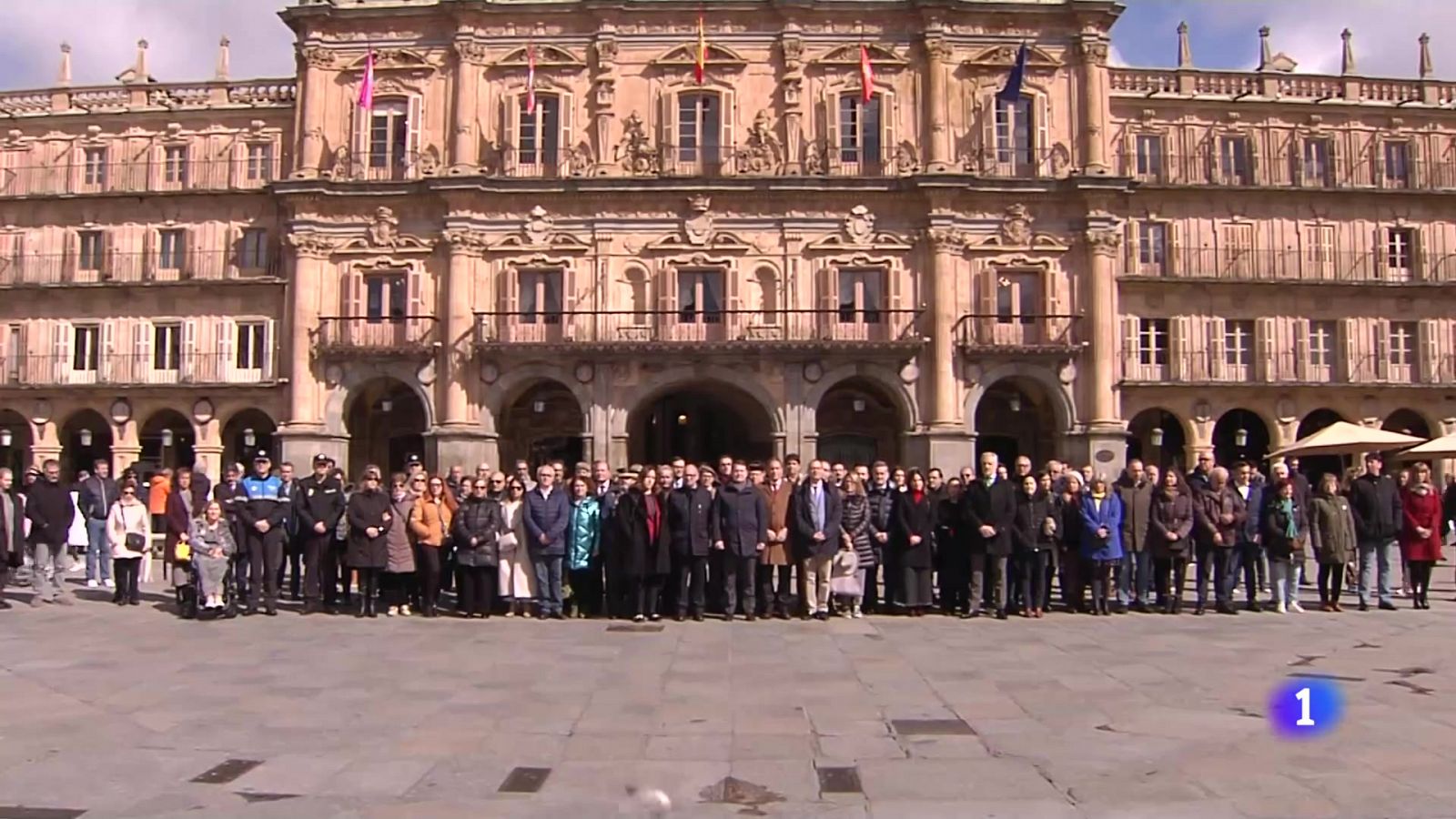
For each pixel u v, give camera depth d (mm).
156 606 20906
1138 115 42688
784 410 38469
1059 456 39000
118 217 43062
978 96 40062
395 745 10133
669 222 39312
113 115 43156
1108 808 8281
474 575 19562
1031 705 11789
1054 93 40312
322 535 20062
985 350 38281
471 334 38812
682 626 18219
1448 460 42781
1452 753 9742
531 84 39156
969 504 19500
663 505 18922
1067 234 39594
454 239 38875
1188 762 9523
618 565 18984
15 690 12672
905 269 39250
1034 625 18266
